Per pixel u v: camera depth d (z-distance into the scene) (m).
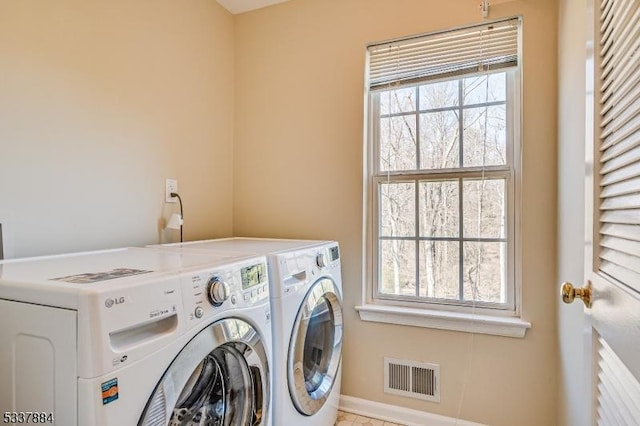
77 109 1.43
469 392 1.79
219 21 2.25
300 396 1.42
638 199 0.62
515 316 1.76
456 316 1.78
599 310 0.83
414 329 1.89
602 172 0.84
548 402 1.65
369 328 1.99
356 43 2.05
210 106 2.17
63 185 1.39
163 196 1.84
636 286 0.63
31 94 1.28
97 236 1.52
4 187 1.21
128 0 1.64
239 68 2.36
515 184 1.78
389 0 1.97
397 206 2.03
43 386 0.74
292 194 2.21
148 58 1.75
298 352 1.40
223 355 1.09
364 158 2.04
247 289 1.15
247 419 1.18
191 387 1.00
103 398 0.70
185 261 1.13
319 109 2.14
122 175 1.62
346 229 2.06
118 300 0.74
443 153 1.93
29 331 0.77
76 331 0.71
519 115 1.76
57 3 1.36
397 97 2.04
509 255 1.79
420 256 1.97
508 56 1.76
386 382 1.94
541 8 1.68
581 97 1.25
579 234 1.27
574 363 1.32
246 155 2.34
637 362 0.61
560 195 1.55
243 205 2.34
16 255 1.24
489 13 1.77
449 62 1.87
